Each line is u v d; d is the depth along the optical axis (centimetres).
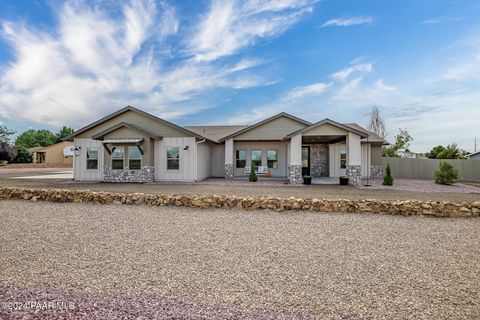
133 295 281
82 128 1681
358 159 1473
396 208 698
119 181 1606
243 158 2005
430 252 425
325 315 246
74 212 712
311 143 1984
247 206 761
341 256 405
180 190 1182
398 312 253
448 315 248
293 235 517
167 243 462
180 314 244
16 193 898
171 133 1662
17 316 240
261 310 254
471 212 672
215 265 366
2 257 389
